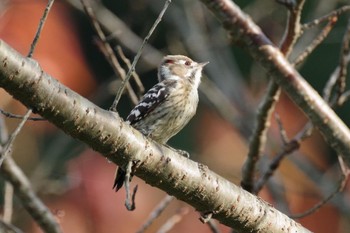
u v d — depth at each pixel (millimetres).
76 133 6973
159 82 11406
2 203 14367
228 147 17703
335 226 15125
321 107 9766
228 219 7852
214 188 7672
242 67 18219
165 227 10297
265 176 10094
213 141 17812
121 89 7164
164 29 16422
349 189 13875
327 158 17688
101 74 19094
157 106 10523
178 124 10797
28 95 6582
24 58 6520
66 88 6805
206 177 7641
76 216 14141
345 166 10211
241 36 9938
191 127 17984
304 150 17656
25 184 10289
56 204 14039
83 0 9695
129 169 7234
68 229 14062
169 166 7449
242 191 7875
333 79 10656
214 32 14258
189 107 10891
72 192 14180
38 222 10297
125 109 18984
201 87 13445
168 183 7527
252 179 10031
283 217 8047
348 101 18297
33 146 16734
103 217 14320
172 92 10609
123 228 14586
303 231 8117
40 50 16734
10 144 6332
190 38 13711
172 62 11492
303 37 14781
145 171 7402
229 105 13398
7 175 10227
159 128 10586
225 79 13633
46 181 12766
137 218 15125
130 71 7129
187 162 7594
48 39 16875
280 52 9867
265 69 9906
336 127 9750
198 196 7660
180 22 13977
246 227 7910
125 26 13211
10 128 16500
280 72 9812
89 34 18984
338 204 13180
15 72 6449
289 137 16719
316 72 18203
